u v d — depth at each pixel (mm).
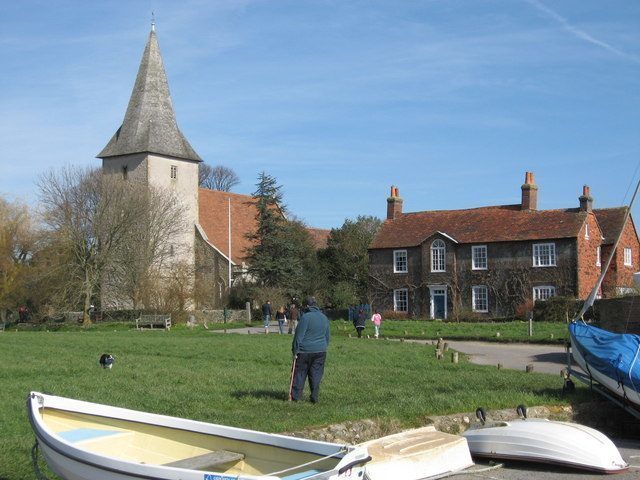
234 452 9805
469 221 62406
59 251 60281
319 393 16594
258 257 69688
